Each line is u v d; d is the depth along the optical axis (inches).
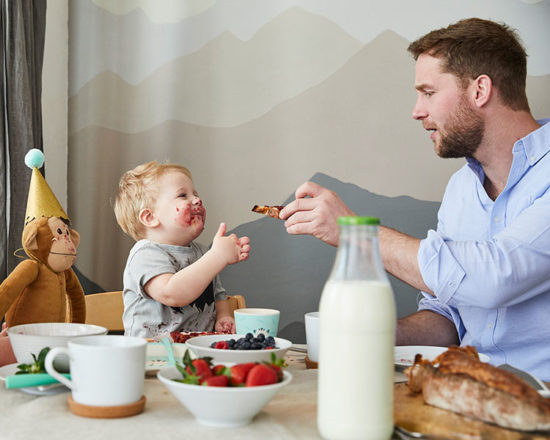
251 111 98.5
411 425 24.0
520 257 39.9
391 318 23.5
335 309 23.4
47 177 94.1
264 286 97.3
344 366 23.0
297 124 98.0
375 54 97.3
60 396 29.4
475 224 58.9
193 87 99.2
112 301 66.9
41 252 55.5
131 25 99.7
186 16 99.3
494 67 52.9
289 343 38.9
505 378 24.4
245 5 99.0
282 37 98.7
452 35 53.9
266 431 24.7
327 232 46.9
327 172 97.3
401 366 37.5
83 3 98.7
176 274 56.2
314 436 24.2
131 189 65.9
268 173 98.0
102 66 98.7
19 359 32.7
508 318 51.1
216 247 56.4
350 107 97.4
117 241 97.3
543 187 52.0
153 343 39.5
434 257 40.2
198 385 25.1
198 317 61.3
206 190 98.2
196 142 98.7
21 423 25.3
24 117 77.5
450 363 26.7
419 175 96.2
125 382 26.5
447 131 55.4
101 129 98.4
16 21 77.5
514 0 95.4
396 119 96.7
